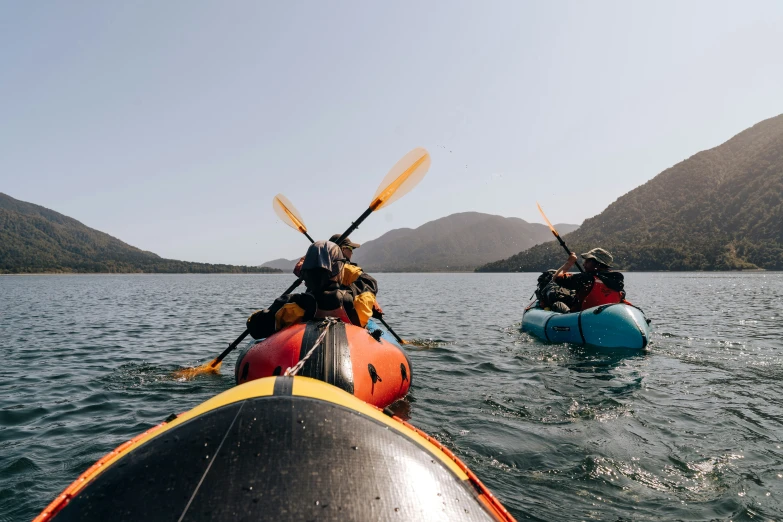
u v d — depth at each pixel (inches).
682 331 416.5
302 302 166.6
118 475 55.5
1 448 158.6
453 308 742.5
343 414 64.5
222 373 259.3
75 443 162.9
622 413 182.5
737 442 153.3
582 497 118.2
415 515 52.7
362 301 175.3
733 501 115.9
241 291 1636.3
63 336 428.1
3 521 113.0
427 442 72.7
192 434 58.9
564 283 355.6
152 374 263.9
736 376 241.3
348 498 51.7
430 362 282.8
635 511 111.8
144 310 747.4
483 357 296.5
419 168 253.0
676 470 133.0
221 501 49.8
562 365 269.7
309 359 133.6
